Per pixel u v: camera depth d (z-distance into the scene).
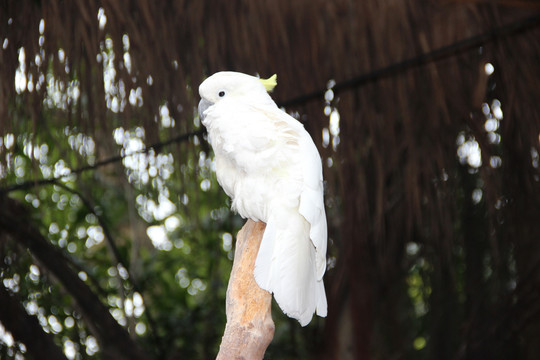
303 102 5.81
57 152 7.12
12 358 5.96
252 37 5.60
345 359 7.06
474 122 6.01
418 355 7.36
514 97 6.04
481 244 6.92
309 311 3.07
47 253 6.10
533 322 6.85
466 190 6.90
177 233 8.27
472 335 6.98
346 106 5.89
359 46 5.82
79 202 7.88
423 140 6.05
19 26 5.19
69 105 5.23
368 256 6.62
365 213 6.08
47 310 6.37
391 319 7.19
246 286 3.11
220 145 3.44
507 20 5.97
